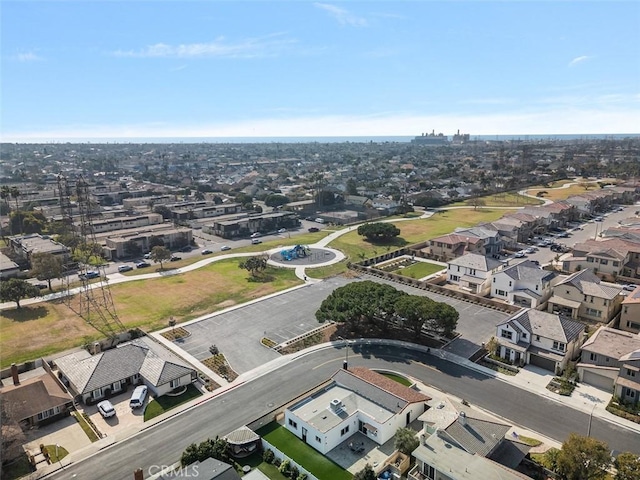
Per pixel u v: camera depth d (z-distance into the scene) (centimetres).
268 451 4266
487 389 5397
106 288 9225
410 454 4150
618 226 12419
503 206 17875
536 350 5891
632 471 3603
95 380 5362
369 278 9675
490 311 7731
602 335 5734
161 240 12581
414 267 10400
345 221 15838
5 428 4334
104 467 4222
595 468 3672
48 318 7700
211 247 12775
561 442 4441
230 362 6156
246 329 7194
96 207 17125
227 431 4731
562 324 5975
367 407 4728
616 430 4625
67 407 5162
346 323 7256
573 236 12862
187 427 4809
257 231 14750
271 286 9244
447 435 4016
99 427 4834
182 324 7438
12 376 5669
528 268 8100
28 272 9681
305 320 7494
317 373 5825
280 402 5216
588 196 16088
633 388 4959
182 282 9581
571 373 5584
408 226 14762
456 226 14588
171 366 5612
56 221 14350
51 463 4284
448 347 6456
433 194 19425
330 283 9381
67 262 10794
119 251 11856
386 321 6925
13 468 4216
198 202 18925
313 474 4066
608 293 7256
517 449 4112
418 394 4941
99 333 7112
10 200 18150
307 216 17188
